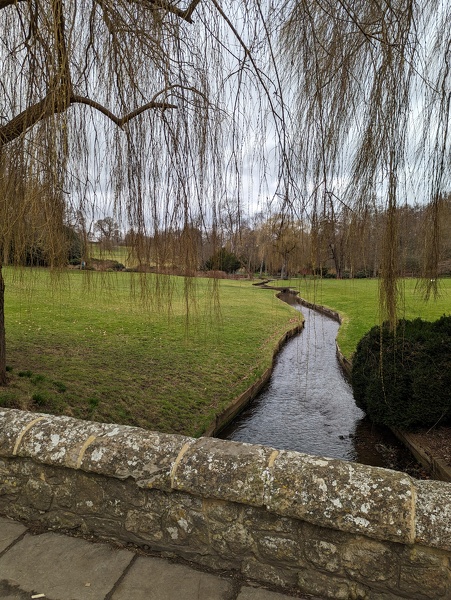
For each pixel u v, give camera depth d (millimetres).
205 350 10586
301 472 1748
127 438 2059
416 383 5484
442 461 4812
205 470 1826
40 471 2102
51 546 1952
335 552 1646
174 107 2824
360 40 2463
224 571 1812
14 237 2941
